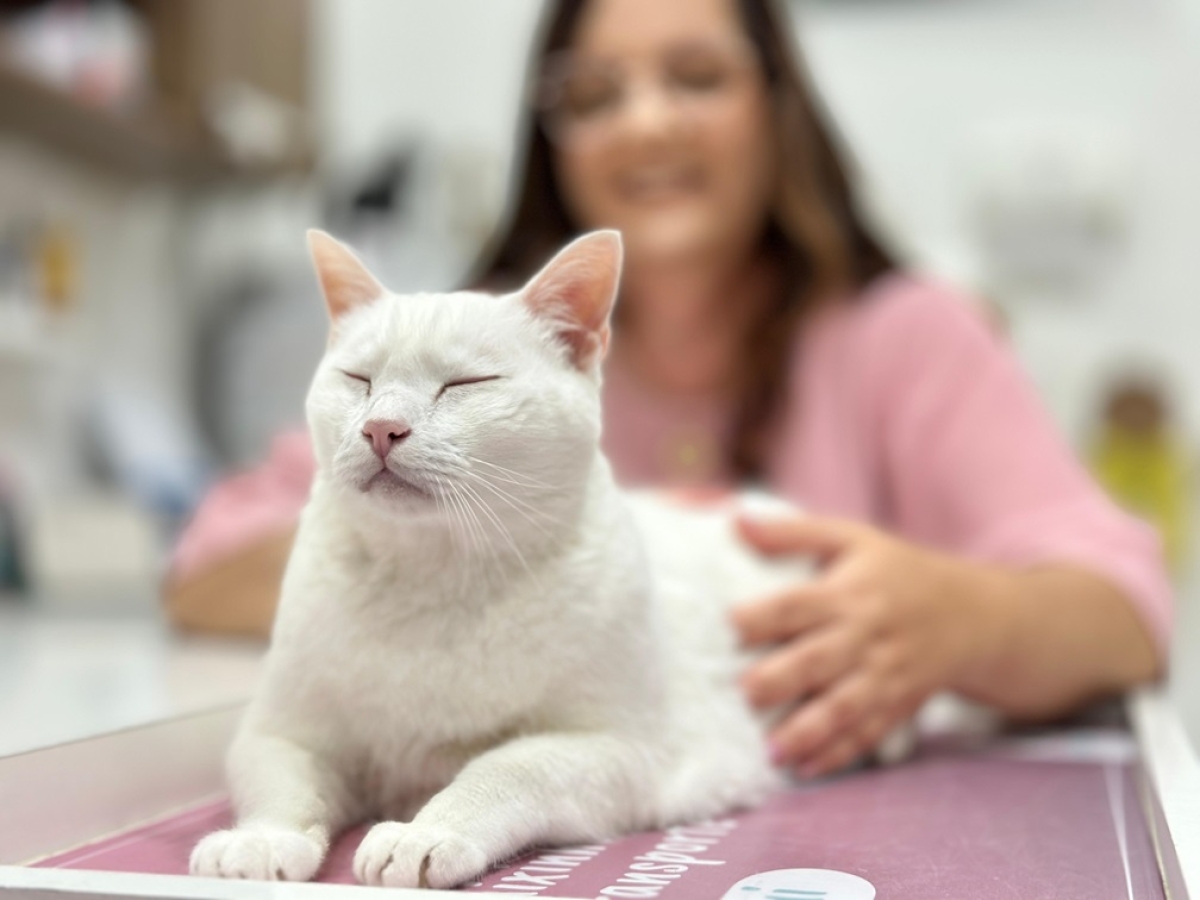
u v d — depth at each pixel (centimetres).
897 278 150
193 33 215
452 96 282
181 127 205
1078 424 262
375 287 69
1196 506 255
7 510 193
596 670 63
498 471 64
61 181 212
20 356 200
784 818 67
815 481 141
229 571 130
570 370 69
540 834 57
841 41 272
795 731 81
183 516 214
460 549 62
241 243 264
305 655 63
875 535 94
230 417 247
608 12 141
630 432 154
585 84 142
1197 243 262
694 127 137
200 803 69
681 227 139
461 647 61
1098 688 103
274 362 245
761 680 82
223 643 128
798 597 85
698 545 92
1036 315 267
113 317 228
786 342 145
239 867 49
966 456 129
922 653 88
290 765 60
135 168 226
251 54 232
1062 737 102
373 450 62
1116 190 262
